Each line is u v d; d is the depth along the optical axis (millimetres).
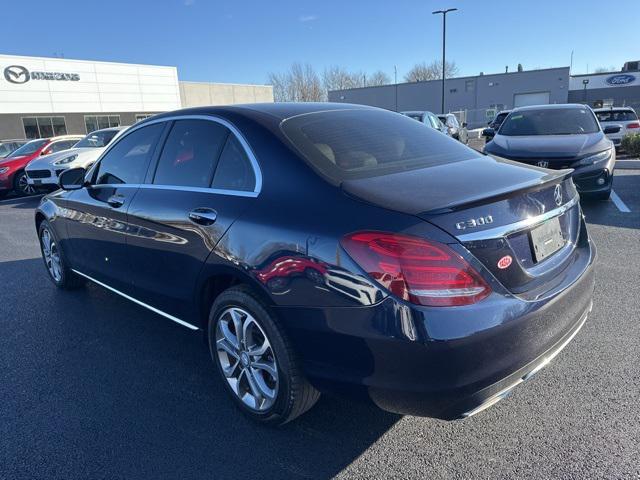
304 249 2275
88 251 4176
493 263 2117
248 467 2430
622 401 2756
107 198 3787
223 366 2875
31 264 6176
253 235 2514
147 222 3291
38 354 3684
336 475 2355
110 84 32562
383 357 2082
